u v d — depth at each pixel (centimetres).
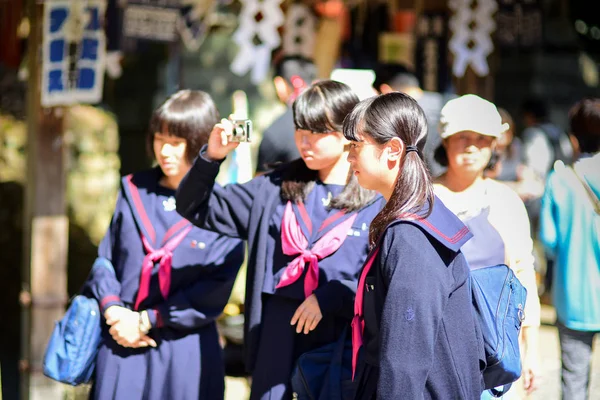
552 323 674
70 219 787
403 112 236
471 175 324
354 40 736
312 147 299
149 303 332
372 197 303
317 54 646
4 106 759
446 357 223
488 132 316
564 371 387
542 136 720
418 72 671
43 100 454
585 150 387
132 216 339
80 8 462
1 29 526
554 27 922
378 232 233
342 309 295
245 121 281
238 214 310
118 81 835
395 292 219
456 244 226
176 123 328
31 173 467
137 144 830
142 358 332
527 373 330
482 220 319
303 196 306
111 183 816
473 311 244
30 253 466
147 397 329
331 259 298
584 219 378
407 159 233
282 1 617
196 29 523
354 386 263
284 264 303
